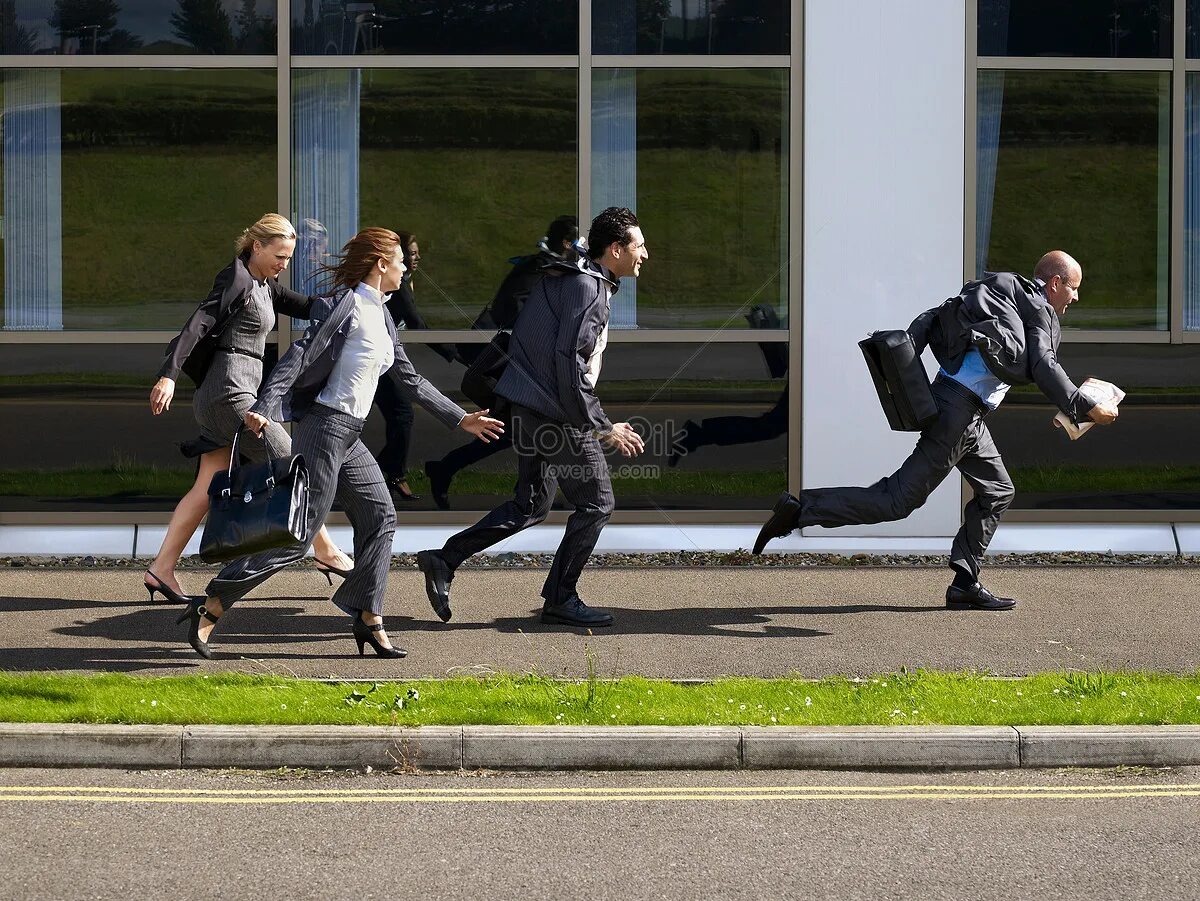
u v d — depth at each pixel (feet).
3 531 37.17
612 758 21.29
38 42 37.63
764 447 38.01
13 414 37.50
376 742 21.16
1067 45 38.52
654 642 27.99
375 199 38.11
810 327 37.58
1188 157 39.22
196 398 29.19
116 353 37.63
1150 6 38.65
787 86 37.91
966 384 30.22
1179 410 38.96
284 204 37.91
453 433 37.63
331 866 17.24
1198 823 18.99
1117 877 17.02
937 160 37.47
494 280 38.14
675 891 16.52
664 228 38.06
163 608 30.68
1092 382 29.96
